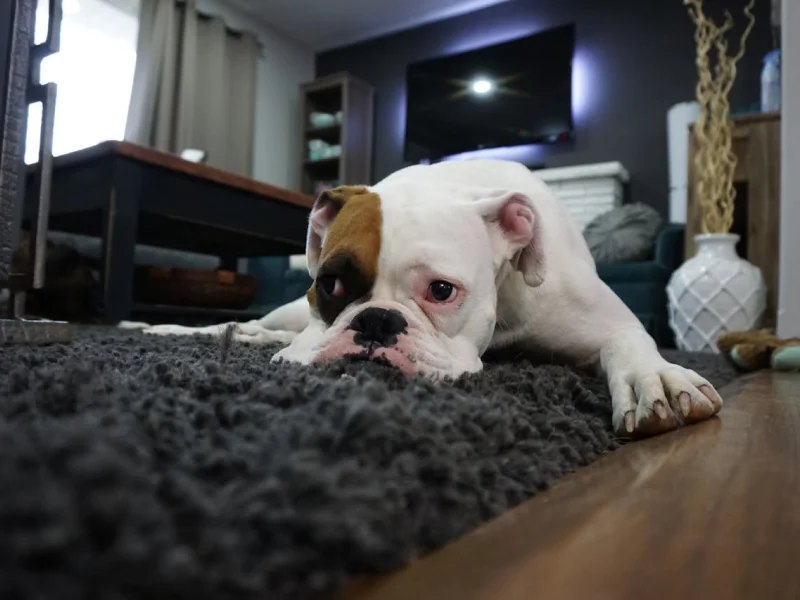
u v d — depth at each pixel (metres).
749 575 0.37
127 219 2.06
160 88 4.18
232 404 0.56
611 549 0.41
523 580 0.36
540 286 1.00
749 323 2.61
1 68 1.07
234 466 0.42
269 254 3.37
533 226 0.93
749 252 2.79
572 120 4.34
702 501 0.51
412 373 0.76
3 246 1.07
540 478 0.55
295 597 0.33
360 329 0.78
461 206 0.88
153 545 0.27
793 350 1.62
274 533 0.34
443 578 0.37
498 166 1.15
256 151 5.11
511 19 4.72
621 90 4.24
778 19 2.84
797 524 0.46
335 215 0.93
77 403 0.52
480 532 0.44
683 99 4.03
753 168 2.77
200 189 2.27
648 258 3.22
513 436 0.61
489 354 1.11
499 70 4.59
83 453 0.31
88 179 2.13
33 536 0.25
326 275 0.85
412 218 0.84
